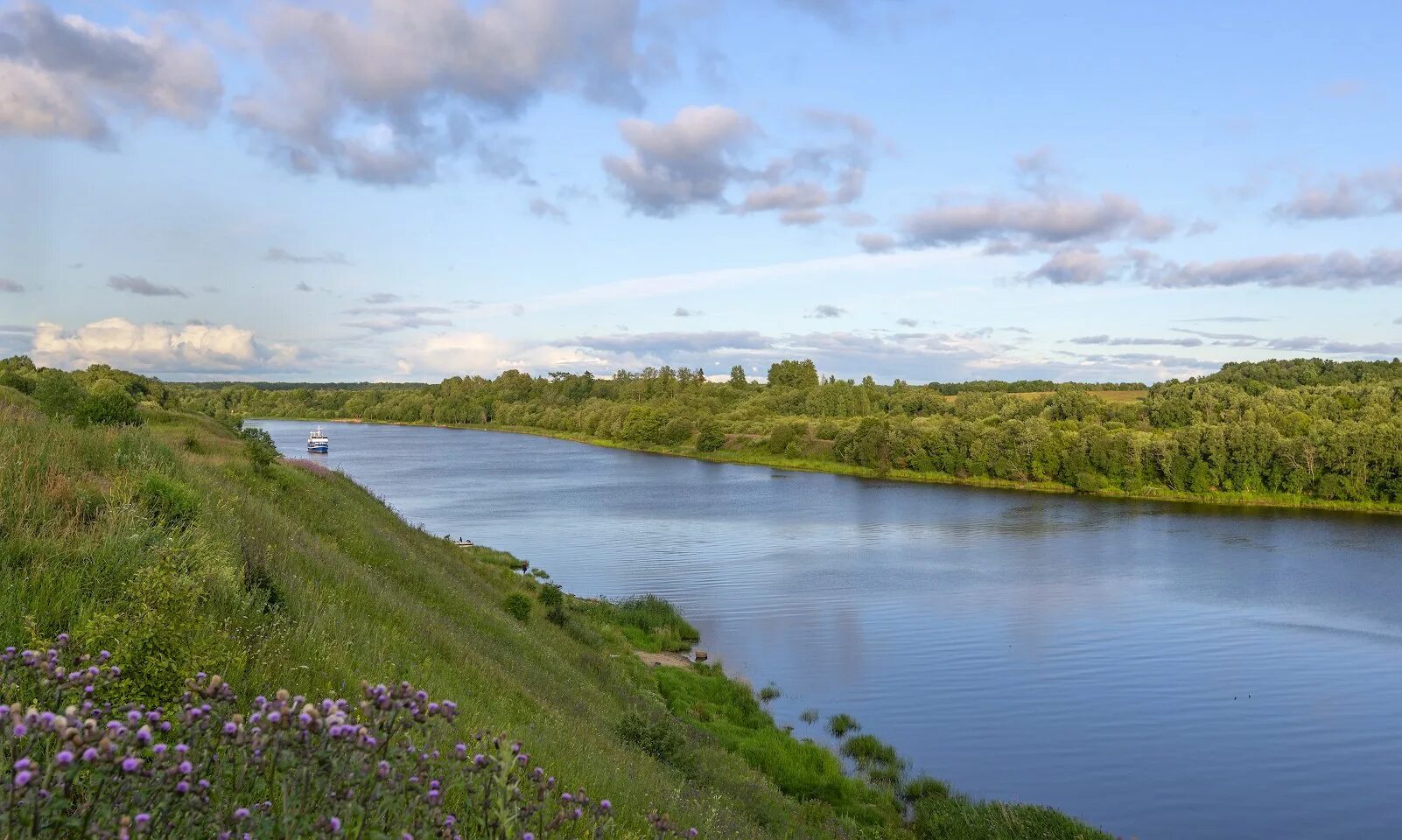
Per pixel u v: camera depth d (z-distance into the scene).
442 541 39.06
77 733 2.96
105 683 4.72
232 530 13.06
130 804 3.11
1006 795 24.16
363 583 16.38
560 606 31.73
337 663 9.37
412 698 3.94
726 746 23.48
